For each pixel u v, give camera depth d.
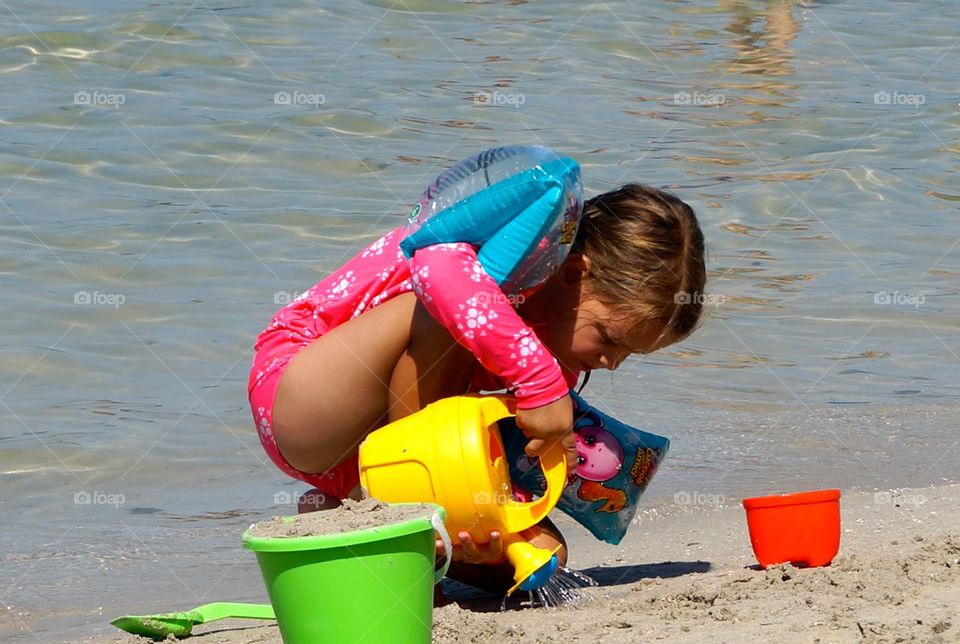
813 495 7.90
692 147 23.39
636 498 8.38
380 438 7.15
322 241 17.69
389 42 29.02
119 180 19.84
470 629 6.75
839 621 6.50
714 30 32.72
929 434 12.14
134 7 29.00
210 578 8.97
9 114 22.45
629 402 12.94
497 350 7.09
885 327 15.45
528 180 7.16
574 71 28.27
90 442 11.78
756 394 13.28
